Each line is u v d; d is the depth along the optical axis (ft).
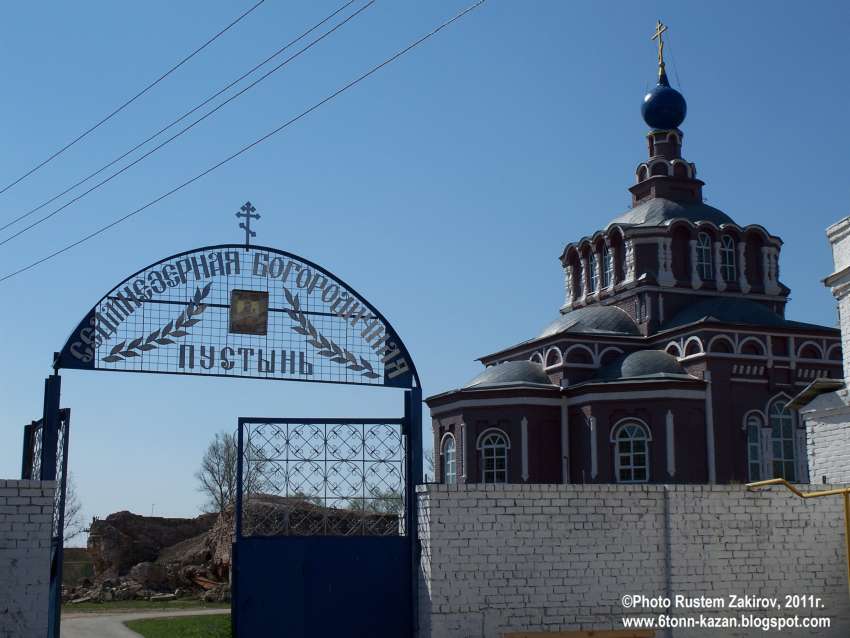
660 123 161.07
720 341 128.16
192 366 57.52
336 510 63.36
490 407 133.28
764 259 150.61
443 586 55.26
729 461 124.26
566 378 136.67
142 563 159.74
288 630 56.54
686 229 147.74
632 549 57.67
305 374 59.21
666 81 163.12
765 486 60.13
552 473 131.85
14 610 49.88
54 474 54.75
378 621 57.47
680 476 122.52
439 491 56.13
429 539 55.72
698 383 125.49
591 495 57.67
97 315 56.54
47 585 50.72
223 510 164.25
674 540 58.29
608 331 142.41
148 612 126.82
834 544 60.59
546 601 56.13
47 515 51.24
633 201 162.91
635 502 58.23
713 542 58.85
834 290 75.25
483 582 55.67
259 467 57.67
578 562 56.85
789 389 128.98
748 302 140.87
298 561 57.47
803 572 59.77
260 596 56.59
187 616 117.19
